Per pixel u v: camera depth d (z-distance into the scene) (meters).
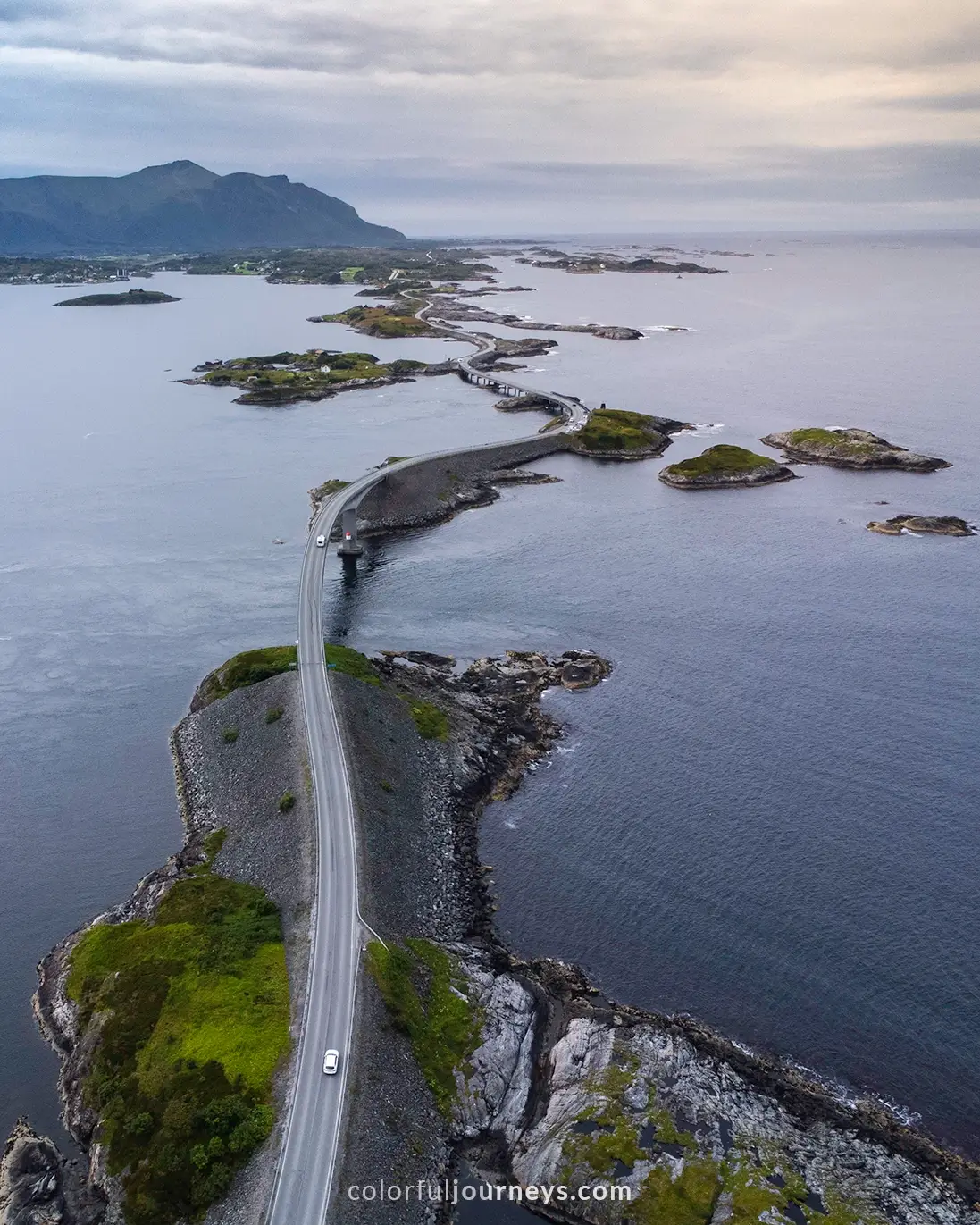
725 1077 70.25
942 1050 73.12
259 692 119.38
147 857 97.56
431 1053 70.94
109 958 80.00
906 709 123.62
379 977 74.19
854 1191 61.59
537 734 119.00
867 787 106.62
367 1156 61.09
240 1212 57.56
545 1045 74.00
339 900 81.50
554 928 86.25
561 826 100.94
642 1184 61.59
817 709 123.75
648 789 106.94
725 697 127.31
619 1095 68.12
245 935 79.88
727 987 79.25
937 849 96.31
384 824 94.19
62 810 105.06
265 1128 62.53
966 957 82.25
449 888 90.44
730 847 96.88
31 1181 62.47
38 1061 72.62
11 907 90.31
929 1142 65.81
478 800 105.94
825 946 83.50
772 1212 59.50
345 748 103.19
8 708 127.44
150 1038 70.75
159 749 117.62
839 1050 73.25
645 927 86.25
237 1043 68.88
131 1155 62.53
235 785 105.06
